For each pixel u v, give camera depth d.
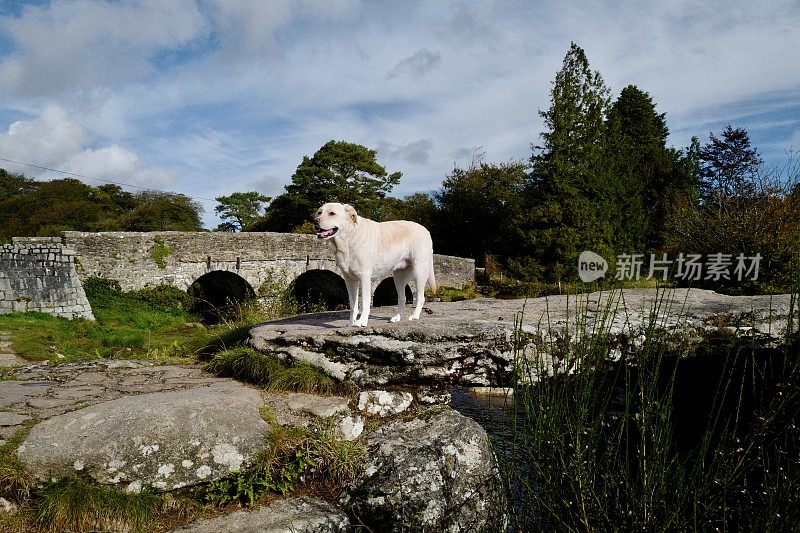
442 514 3.84
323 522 3.34
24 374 5.93
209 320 22.45
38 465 3.36
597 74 26.86
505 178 35.50
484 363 5.21
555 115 26.91
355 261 5.54
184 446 3.61
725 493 2.76
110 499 3.24
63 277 19.58
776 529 2.67
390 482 3.77
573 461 3.03
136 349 13.30
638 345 5.35
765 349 6.00
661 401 2.96
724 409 5.69
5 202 47.16
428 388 5.11
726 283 13.36
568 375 3.32
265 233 25.33
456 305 8.03
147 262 22.33
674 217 18.64
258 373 5.17
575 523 2.88
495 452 3.88
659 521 2.89
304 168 41.09
